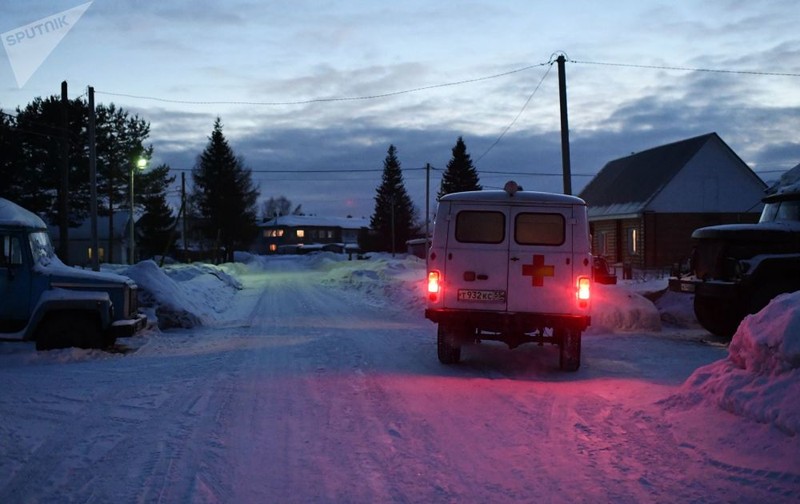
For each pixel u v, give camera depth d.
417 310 19.91
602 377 9.59
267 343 13.34
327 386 8.80
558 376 9.73
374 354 11.65
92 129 25.20
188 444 6.20
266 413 7.37
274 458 5.80
